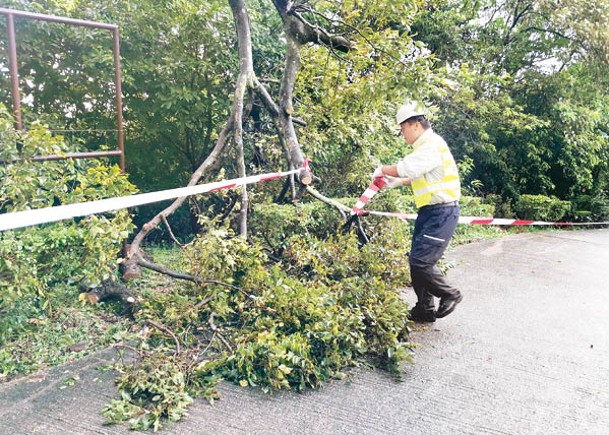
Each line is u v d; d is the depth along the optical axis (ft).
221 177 14.61
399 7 15.30
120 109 14.38
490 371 10.76
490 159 36.27
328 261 14.62
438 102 34.30
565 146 38.73
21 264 10.67
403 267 14.56
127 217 12.51
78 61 18.37
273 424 8.46
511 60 38.17
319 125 21.53
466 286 17.52
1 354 10.21
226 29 20.75
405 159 12.08
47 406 8.73
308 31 16.16
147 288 14.33
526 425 8.70
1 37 16.58
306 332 10.73
